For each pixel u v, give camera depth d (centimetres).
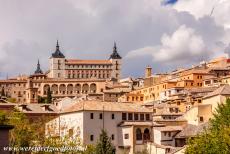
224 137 8238
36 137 10331
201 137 8550
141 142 13875
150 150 13588
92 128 13562
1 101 19238
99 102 14262
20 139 9756
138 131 13925
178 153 10700
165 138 13925
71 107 14175
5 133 4619
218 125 9856
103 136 10788
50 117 15050
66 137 10462
